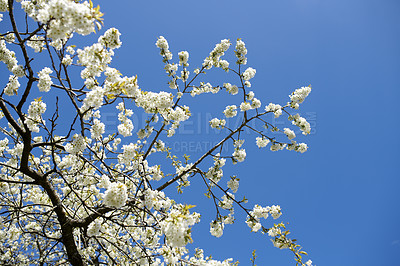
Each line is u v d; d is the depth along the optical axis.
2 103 3.74
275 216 5.14
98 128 3.64
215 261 3.59
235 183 5.37
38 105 3.61
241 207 5.16
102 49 2.96
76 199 5.70
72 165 5.59
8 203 4.75
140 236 6.18
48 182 4.40
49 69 3.78
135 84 3.29
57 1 2.24
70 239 4.36
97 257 4.92
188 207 2.67
